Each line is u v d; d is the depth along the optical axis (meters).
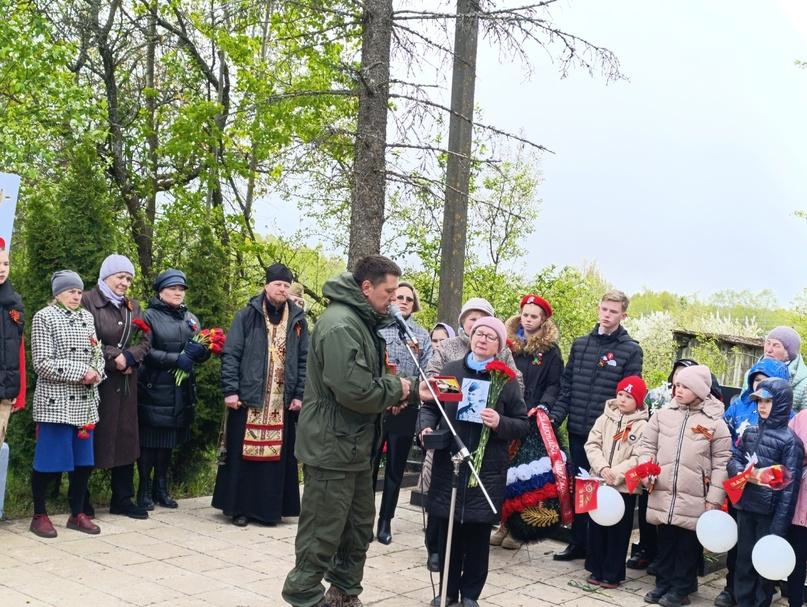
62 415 5.64
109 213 6.87
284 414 6.62
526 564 6.11
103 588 4.75
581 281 13.80
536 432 6.25
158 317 6.59
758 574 5.23
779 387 5.10
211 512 6.86
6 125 9.68
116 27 13.62
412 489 8.25
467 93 8.91
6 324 5.53
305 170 10.25
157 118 14.02
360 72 8.32
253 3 10.80
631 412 5.75
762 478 4.99
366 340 4.29
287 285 6.66
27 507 6.35
